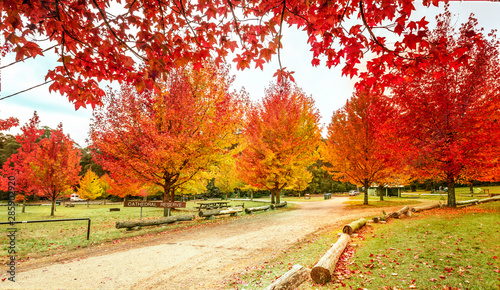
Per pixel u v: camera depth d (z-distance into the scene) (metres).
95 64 3.04
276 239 8.80
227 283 4.99
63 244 8.31
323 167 23.06
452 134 12.28
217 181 34.88
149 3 2.89
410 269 5.09
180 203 12.04
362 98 19.14
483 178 13.25
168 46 3.07
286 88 19.19
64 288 4.85
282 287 4.11
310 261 6.09
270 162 18.50
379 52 3.06
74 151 20.20
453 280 4.44
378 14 2.68
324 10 2.77
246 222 13.12
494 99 10.84
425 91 11.95
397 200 25.53
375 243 7.34
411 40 2.67
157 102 12.88
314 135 19.81
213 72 13.53
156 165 12.24
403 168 14.23
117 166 12.02
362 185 21.97
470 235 7.12
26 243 8.60
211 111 13.61
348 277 4.95
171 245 8.23
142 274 5.59
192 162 12.93
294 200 36.19
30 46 2.42
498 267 4.78
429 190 50.06
